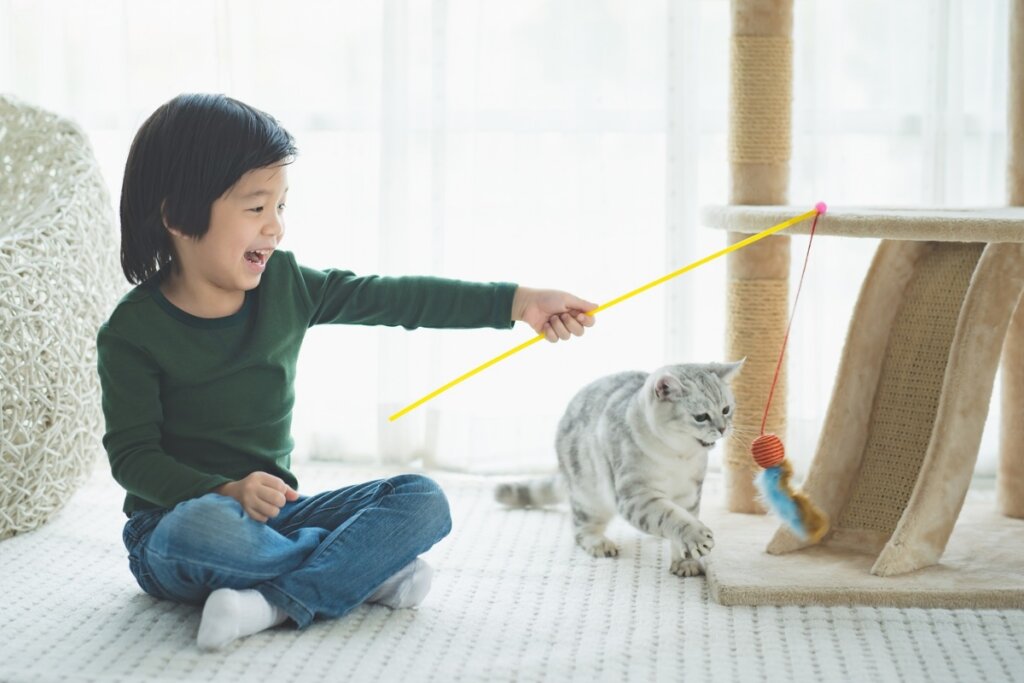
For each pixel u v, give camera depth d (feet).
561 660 5.57
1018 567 6.64
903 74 8.99
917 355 7.21
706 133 9.20
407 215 9.12
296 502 6.31
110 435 5.99
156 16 9.09
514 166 9.07
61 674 5.24
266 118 5.98
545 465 9.29
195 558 5.52
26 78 9.42
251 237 5.91
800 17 8.63
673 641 5.82
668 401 6.74
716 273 9.31
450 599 6.39
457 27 8.95
